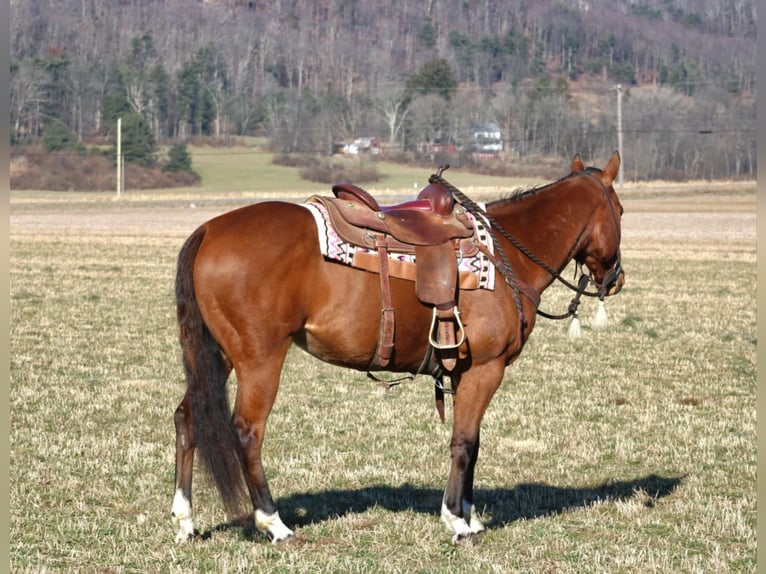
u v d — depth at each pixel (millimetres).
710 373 12727
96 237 38188
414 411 10375
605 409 10570
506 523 6820
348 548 6195
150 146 91000
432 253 6098
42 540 6262
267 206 6086
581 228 7020
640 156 89000
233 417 5898
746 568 5984
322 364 13133
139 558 5949
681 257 30984
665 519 6941
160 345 14523
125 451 8531
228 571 5719
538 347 14656
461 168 90562
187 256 5934
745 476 8094
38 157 87562
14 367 12445
